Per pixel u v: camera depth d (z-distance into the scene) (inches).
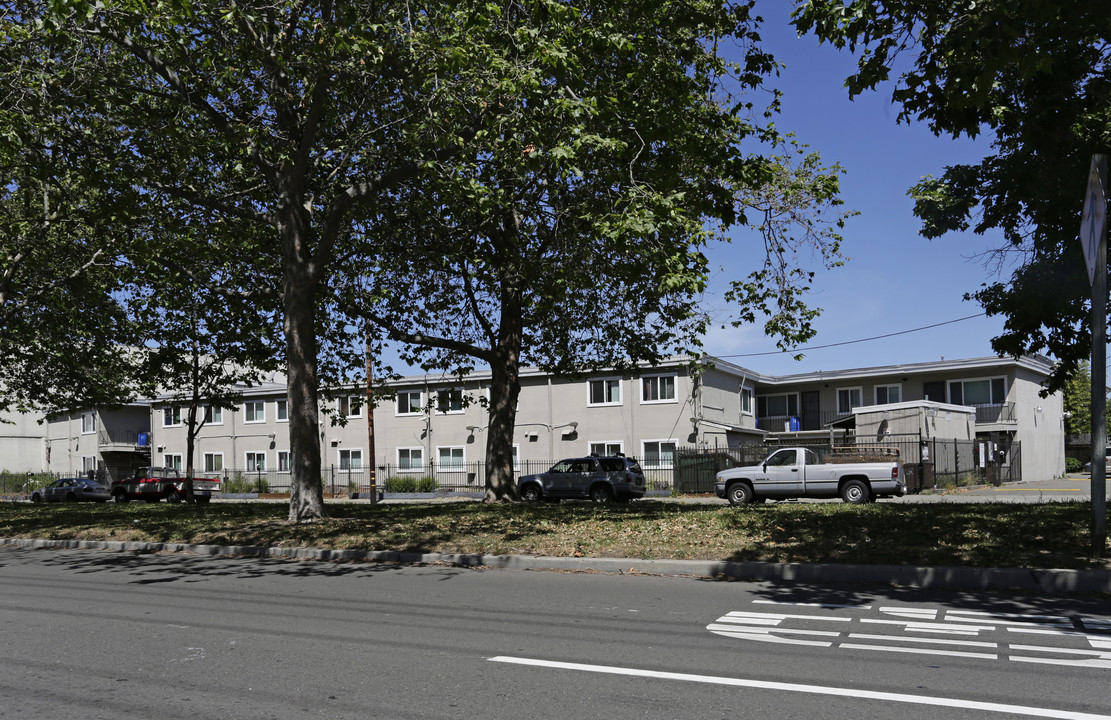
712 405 1533.0
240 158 666.2
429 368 959.6
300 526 584.7
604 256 658.8
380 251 784.9
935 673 218.5
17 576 450.0
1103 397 366.9
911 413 1261.1
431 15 519.5
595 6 510.6
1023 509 541.0
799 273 677.3
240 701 199.6
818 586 366.9
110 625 298.5
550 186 652.1
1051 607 310.8
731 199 555.2
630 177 521.7
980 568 361.1
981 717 182.4
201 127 649.6
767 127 599.8
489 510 695.7
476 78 491.2
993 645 250.5
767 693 201.6
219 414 1932.8
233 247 751.1
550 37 476.1
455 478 1669.5
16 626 298.8
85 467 2192.4
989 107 422.6
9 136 492.4
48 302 871.1
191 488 1280.8
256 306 825.5
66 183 714.2
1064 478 1759.4
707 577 399.5
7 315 781.3
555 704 194.4
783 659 235.8
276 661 239.5
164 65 555.5
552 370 962.7
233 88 618.5
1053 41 375.6
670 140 539.2
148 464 2176.4
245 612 322.0
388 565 466.3
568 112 483.8
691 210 568.4
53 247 779.4
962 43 343.9
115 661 241.4
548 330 907.4
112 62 559.8
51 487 1701.5
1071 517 470.6
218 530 592.1
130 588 394.0
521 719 183.8
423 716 186.5
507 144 497.0
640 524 530.6
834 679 213.8
